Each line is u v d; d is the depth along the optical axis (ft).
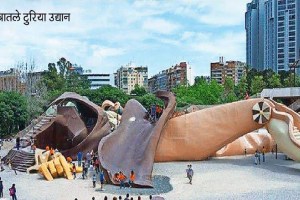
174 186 100.68
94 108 144.66
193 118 133.90
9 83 422.41
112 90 333.83
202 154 134.62
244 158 141.90
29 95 273.75
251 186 99.45
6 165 135.44
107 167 105.40
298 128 130.62
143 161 108.58
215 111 134.31
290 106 202.49
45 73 471.21
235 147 147.64
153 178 109.70
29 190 98.43
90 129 148.46
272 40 572.92
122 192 95.25
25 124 241.14
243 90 363.35
